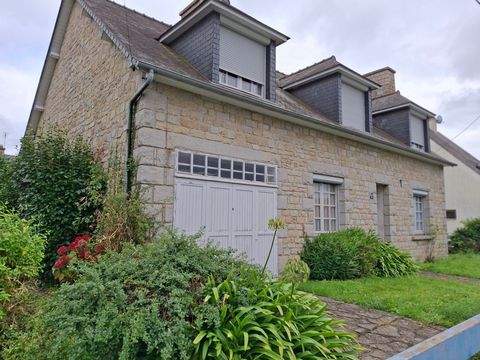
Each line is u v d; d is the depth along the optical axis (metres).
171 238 3.25
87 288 2.47
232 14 6.73
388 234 9.91
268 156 6.93
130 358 2.28
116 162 5.88
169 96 5.62
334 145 8.45
